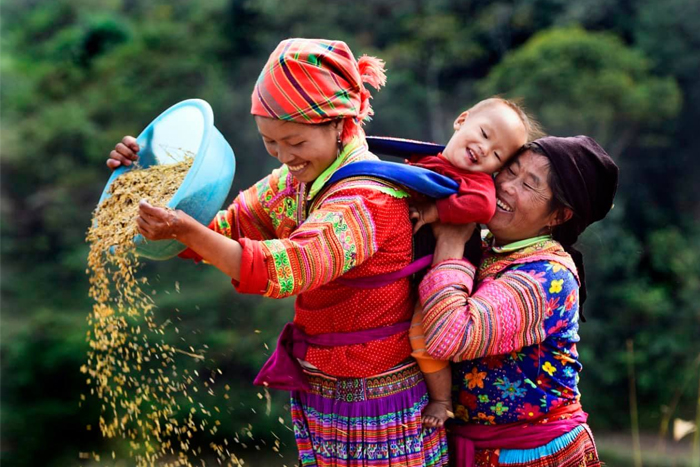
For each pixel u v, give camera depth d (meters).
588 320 16.06
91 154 18.77
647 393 15.18
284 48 1.90
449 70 20.16
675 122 18.45
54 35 22.97
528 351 2.09
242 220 2.23
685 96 18.78
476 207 1.99
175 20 22.05
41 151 18.64
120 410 7.18
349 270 1.97
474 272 2.07
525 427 2.11
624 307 16.03
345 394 2.04
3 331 15.59
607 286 16.34
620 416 14.92
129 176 2.21
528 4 20.50
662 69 19.02
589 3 20.22
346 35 20.42
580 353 15.47
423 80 19.78
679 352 15.35
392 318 2.03
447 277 2.01
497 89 17.91
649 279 16.75
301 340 2.09
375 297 2.00
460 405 2.16
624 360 15.30
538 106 17.05
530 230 2.11
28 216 18.27
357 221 1.89
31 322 15.85
